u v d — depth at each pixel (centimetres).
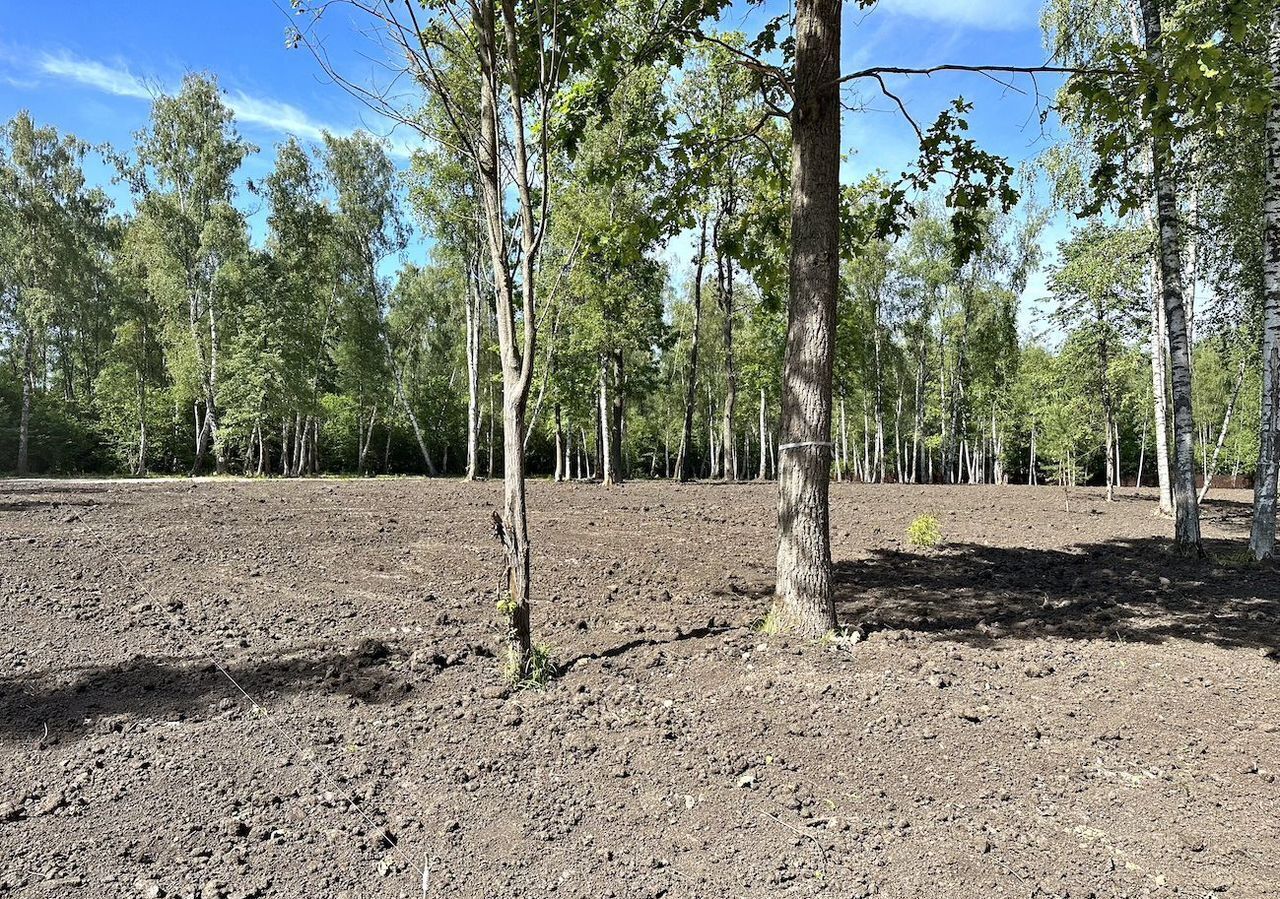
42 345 3572
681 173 620
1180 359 934
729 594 654
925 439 3972
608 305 1978
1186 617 605
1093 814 302
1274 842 282
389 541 886
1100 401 1666
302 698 405
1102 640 533
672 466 5394
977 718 386
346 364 3120
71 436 3403
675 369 4066
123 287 3575
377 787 317
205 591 627
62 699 400
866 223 698
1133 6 1109
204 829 285
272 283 2791
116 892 248
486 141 431
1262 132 909
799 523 517
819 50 499
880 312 3366
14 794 306
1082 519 1347
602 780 324
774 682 430
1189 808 306
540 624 552
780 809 304
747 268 710
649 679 436
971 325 3166
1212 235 1112
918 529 969
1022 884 256
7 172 2867
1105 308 1390
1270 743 364
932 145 609
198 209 2747
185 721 376
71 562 716
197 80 2728
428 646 491
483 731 368
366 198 2930
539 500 1429
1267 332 891
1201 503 1778
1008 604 652
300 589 642
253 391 2661
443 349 4084
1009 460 4403
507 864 268
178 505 1188
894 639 512
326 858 269
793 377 519
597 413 2892
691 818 297
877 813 301
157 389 3472
